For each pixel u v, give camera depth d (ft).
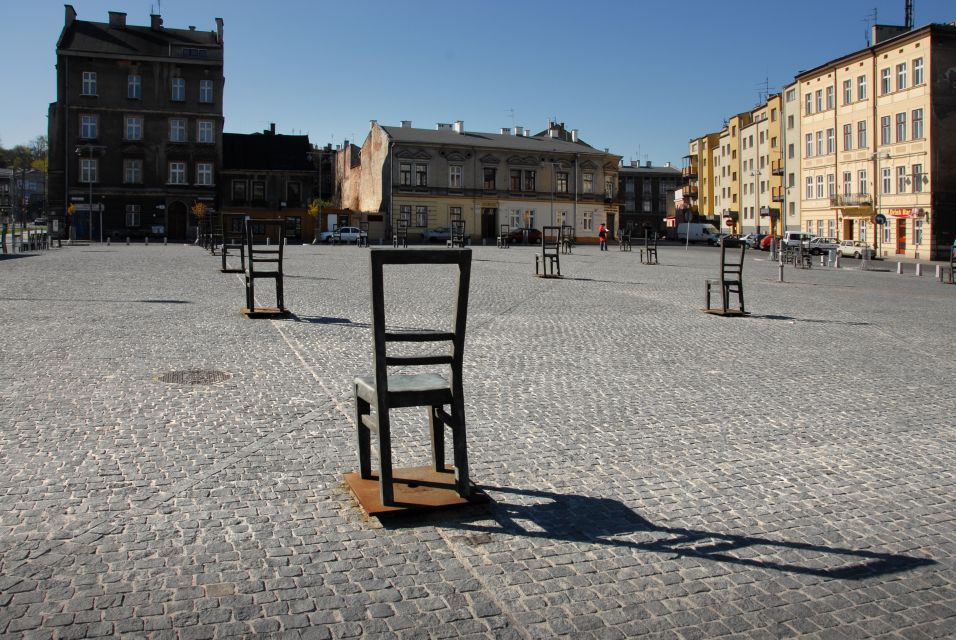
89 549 14.37
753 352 39.24
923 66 174.60
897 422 25.53
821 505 17.79
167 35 239.71
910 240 180.04
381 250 15.94
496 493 17.92
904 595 13.53
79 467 18.76
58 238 174.81
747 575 14.14
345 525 15.84
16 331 38.52
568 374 32.30
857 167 199.82
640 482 19.02
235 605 12.54
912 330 49.42
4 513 15.87
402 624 12.12
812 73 219.00
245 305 52.16
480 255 140.67
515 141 267.59
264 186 240.94
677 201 375.45
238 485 17.92
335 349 36.27
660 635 12.06
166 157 232.53
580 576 13.91
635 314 54.34
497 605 12.81
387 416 16.33
